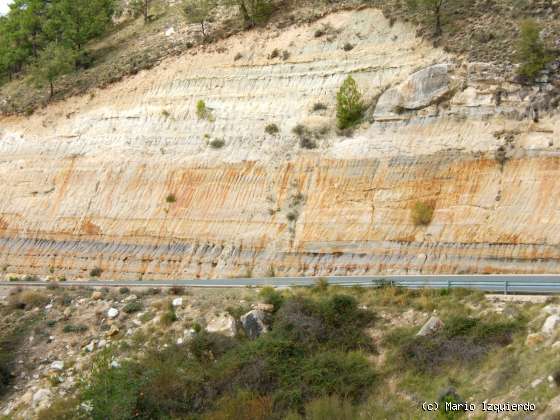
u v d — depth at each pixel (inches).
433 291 985.5
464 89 1245.7
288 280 1198.3
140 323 1117.7
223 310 1078.4
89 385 982.4
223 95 1576.0
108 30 2234.3
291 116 1454.2
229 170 1456.7
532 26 1226.0
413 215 1194.0
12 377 1083.3
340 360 918.4
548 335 791.7
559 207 1076.5
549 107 1161.4
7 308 1253.7
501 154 1155.9
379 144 1291.8
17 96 2028.8
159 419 904.3
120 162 1635.1
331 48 1508.4
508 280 978.1
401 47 1418.6
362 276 1180.5
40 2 2303.2
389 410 821.9
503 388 756.0
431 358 862.5
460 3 1437.0
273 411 872.9
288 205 1352.1
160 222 1498.5
